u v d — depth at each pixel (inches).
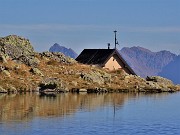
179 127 2893.7
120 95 4916.3
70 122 2972.4
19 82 5064.0
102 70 6171.3
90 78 5482.3
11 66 5393.7
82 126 2851.9
